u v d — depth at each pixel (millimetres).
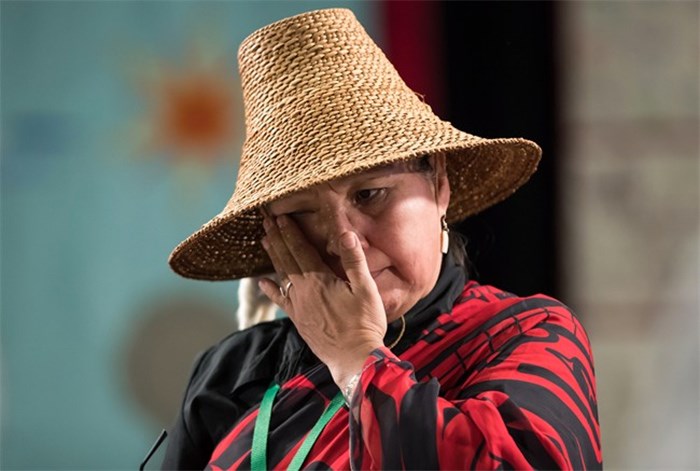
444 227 3674
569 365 3332
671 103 8391
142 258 9195
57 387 9203
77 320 9195
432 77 8594
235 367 4023
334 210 3395
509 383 3162
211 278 4078
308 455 3434
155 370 9156
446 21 8570
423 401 2994
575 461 3049
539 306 3580
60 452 9188
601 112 8445
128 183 9180
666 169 8406
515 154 3809
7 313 9219
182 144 9148
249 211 3789
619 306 8453
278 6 9047
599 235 8461
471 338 3494
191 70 9109
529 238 8484
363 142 3330
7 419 9195
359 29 3658
